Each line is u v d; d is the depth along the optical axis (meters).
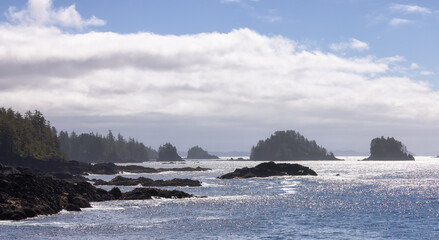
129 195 88.88
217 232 55.31
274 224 61.16
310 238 52.31
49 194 70.44
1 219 59.22
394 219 65.69
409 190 114.38
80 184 85.38
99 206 76.56
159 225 59.25
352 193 105.62
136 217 65.19
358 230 57.28
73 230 54.47
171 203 82.12
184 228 57.41
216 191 109.44
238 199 90.62
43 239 49.41
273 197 95.50
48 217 62.94
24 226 55.69
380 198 94.56
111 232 54.06
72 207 70.31
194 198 91.31
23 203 63.16
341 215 69.44
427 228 58.59
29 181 69.44
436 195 101.25
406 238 52.34
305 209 76.19
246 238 51.94
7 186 65.25
